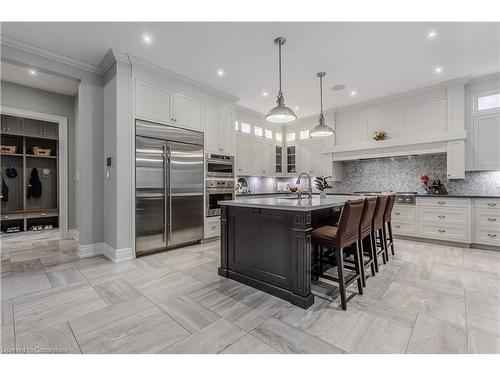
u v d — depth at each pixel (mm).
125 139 3238
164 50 3064
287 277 2154
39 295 2229
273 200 2752
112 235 3293
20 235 4891
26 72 3668
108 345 1542
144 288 2383
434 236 4012
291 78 3877
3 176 5250
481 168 3873
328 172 5484
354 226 2178
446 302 2078
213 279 2613
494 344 1535
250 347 1525
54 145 5863
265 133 6078
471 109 3949
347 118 5309
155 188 3545
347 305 2043
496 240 3557
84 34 2730
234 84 4113
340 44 2932
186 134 3926
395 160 5000
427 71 3641
